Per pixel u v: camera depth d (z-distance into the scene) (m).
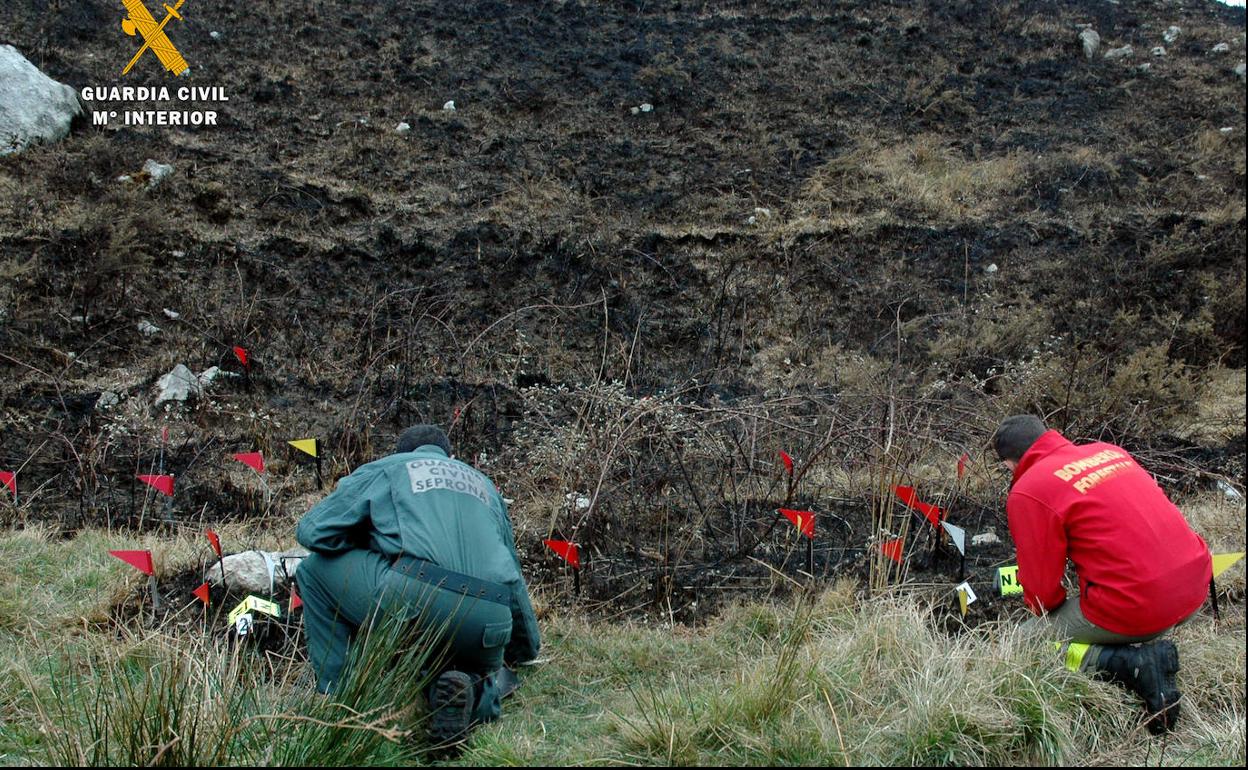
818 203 9.73
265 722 2.94
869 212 9.69
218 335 7.16
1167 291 8.76
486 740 3.06
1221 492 5.64
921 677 3.24
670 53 12.27
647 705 3.34
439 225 8.76
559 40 12.32
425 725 3.02
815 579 4.49
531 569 4.58
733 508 5.20
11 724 3.12
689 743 2.95
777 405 6.16
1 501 5.23
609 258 8.58
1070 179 10.20
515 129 10.56
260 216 8.50
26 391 6.34
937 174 10.39
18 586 4.27
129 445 5.94
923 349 8.08
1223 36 13.55
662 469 5.68
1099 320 8.42
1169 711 3.21
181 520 5.19
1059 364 7.34
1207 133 11.12
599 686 3.68
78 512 5.20
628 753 2.97
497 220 8.89
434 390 6.91
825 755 2.90
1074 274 8.91
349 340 7.38
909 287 8.69
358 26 11.98
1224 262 9.01
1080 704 3.17
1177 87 12.28
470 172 9.72
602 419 6.12
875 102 11.76
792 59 12.49
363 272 8.07
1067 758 2.96
